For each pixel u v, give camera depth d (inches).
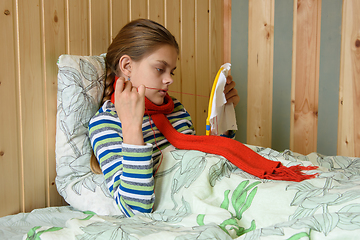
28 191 41.4
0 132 38.0
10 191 39.4
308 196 26.6
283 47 74.9
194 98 71.7
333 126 71.6
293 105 74.6
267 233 20.9
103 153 35.4
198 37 71.6
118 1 52.7
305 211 24.9
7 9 38.0
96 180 40.1
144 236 23.5
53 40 43.5
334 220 20.5
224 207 29.7
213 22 76.3
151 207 31.7
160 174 34.6
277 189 28.5
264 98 77.8
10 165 39.3
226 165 35.1
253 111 79.3
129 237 23.5
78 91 40.6
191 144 38.2
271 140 77.9
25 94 40.5
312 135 73.7
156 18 60.5
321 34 71.1
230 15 79.7
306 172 34.8
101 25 50.3
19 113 40.0
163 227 26.2
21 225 34.2
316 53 71.9
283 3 74.1
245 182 31.2
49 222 35.0
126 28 40.4
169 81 39.2
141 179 30.7
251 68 78.7
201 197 30.7
